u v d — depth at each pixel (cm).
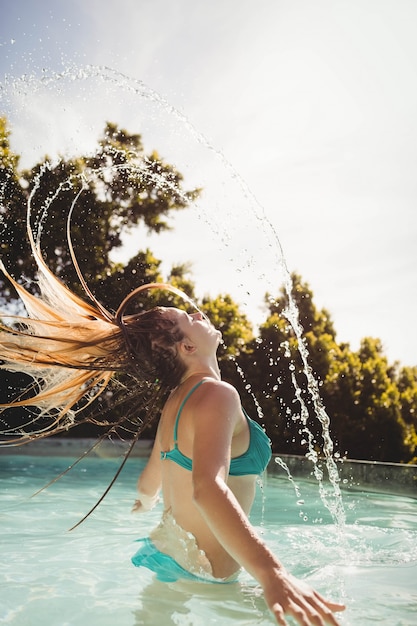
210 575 192
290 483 480
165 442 209
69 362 226
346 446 810
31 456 666
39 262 242
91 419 244
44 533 279
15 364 234
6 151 850
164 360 222
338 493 351
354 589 193
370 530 301
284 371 827
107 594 182
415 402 830
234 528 154
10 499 381
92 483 471
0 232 857
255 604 173
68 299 236
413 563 230
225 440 182
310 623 135
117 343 227
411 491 439
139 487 247
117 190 905
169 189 917
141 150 920
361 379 823
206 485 165
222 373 838
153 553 206
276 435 810
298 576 209
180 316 224
